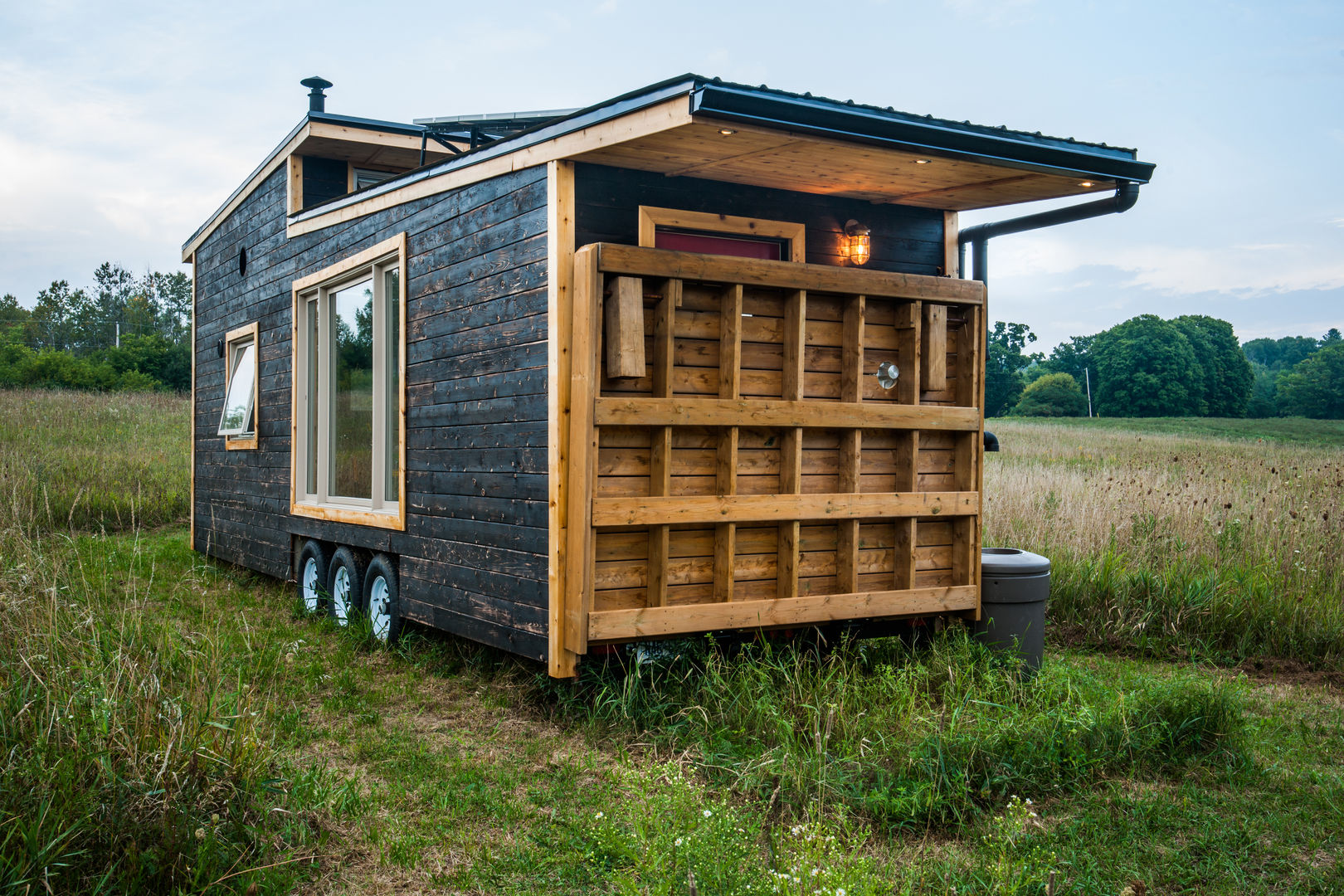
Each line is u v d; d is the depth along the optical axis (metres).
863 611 5.48
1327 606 7.09
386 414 7.26
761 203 5.95
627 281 4.79
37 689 3.70
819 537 5.51
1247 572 7.72
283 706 5.17
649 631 4.89
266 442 9.44
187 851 3.00
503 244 5.59
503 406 5.56
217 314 11.08
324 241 8.18
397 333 7.09
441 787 4.09
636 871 2.97
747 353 5.27
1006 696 5.07
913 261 6.61
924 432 5.84
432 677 5.98
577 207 5.28
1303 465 14.66
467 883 3.22
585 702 5.06
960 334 5.98
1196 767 4.46
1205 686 5.06
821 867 2.85
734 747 4.36
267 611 8.05
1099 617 7.43
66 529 11.08
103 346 62.81
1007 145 5.14
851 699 4.83
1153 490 10.44
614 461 4.93
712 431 5.18
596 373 4.77
